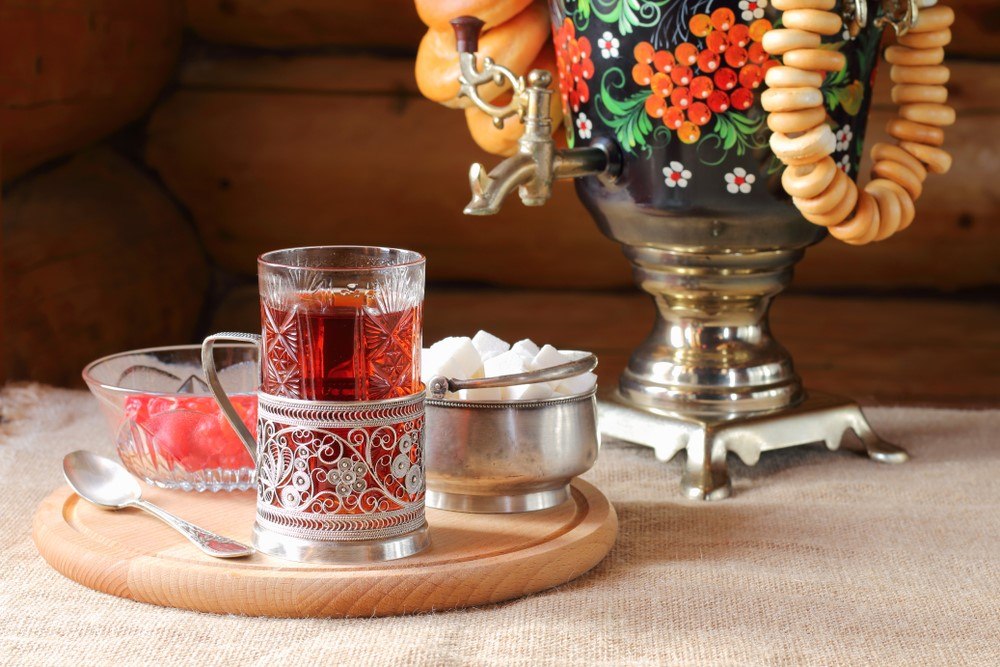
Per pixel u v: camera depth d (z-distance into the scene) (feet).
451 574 3.59
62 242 5.54
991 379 6.41
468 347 3.89
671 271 4.34
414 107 6.48
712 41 4.08
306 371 3.60
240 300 6.86
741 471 4.35
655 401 4.39
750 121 4.11
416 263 3.65
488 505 3.87
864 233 4.16
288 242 6.65
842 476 4.32
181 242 6.52
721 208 4.19
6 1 5.06
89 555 3.66
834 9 4.07
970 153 6.27
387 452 3.62
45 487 4.17
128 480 3.97
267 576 3.57
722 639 3.54
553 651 3.49
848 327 6.64
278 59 6.61
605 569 3.80
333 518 3.61
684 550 3.89
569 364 3.83
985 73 6.28
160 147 6.55
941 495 4.20
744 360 4.38
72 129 5.67
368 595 3.57
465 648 3.49
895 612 3.65
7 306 5.17
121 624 3.56
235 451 3.92
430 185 6.48
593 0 4.17
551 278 6.74
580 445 3.87
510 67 4.43
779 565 3.83
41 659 3.44
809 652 3.51
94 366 4.01
